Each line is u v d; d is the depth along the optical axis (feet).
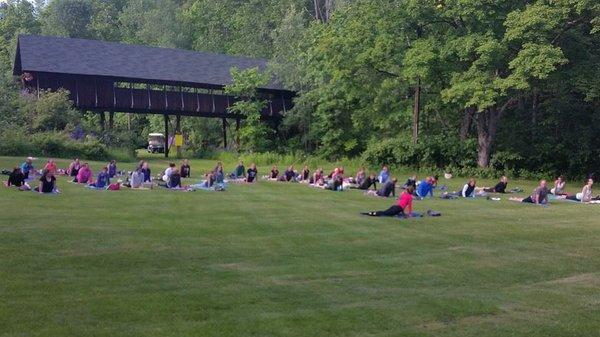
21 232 41.29
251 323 24.75
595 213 69.67
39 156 124.26
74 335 22.39
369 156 143.43
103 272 32.01
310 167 147.95
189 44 274.77
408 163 140.67
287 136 190.08
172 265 34.47
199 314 25.63
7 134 122.93
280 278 32.73
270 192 80.59
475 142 136.56
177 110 176.55
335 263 37.14
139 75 168.86
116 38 278.67
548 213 68.64
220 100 183.62
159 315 25.23
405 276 34.47
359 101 161.68
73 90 161.89
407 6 134.92
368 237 47.03
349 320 25.73
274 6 274.16
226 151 176.55
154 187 80.18
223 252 38.81
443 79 134.21
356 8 149.69
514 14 116.06
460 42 124.16
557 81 124.77
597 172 134.10
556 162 136.05
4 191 65.82
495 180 128.26
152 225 47.60
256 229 48.29
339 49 147.54
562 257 41.78
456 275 35.22
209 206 61.77
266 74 181.27
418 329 25.04
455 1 126.00
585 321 26.91
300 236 46.01
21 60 157.48
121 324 23.88
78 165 89.92
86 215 51.11
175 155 183.93
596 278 35.63
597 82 118.93
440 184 114.62
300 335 23.61
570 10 115.65
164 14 271.49
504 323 26.32
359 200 73.92
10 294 27.09
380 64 140.97
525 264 39.04
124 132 162.61
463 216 62.90
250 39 265.34
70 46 170.81
